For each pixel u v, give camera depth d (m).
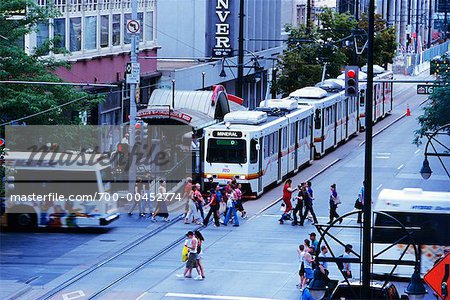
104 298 46.69
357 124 108.00
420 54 187.38
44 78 60.94
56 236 59.66
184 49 114.12
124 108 90.94
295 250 57.09
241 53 101.75
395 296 39.00
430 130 80.62
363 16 139.75
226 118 74.12
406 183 79.69
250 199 72.69
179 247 57.56
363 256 37.47
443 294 32.06
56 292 47.50
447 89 76.19
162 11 113.75
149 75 94.75
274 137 77.06
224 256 55.53
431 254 50.84
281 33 148.62
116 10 87.75
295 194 75.50
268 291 48.56
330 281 41.19
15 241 58.12
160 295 47.50
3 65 60.16
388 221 51.19
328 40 125.44
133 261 53.88
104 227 61.00
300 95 92.19
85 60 82.12
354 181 81.00
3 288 47.34
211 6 115.44
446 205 51.00
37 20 62.41
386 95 122.69
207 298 47.12
